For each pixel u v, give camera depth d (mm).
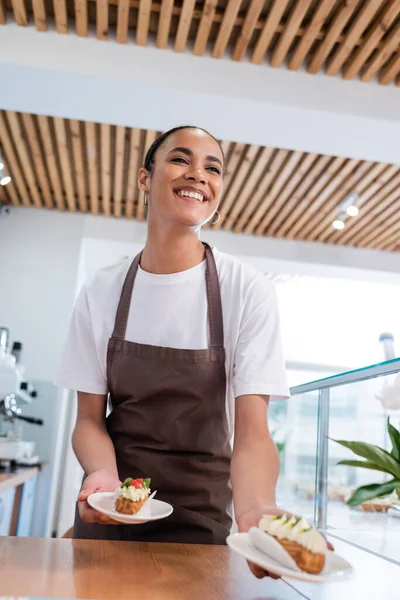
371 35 2947
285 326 6988
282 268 6152
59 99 3361
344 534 1624
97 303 1387
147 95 3262
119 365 1308
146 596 725
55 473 4961
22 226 5430
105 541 1023
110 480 1078
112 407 1407
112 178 4883
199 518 1200
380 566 1059
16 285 5281
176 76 3209
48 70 3084
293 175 4531
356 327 7043
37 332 5188
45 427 4898
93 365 1388
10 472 3176
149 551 970
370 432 1733
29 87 3252
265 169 4523
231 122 3523
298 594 794
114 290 1391
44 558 876
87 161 4617
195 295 1335
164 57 3221
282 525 779
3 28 3102
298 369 6898
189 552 983
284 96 3303
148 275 1353
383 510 1422
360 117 3371
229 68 3281
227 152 4289
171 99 3287
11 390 3154
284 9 2811
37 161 4516
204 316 1321
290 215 5320
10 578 760
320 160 4223
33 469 3488
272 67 3332
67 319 5246
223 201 5094
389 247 5984
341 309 7105
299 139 3705
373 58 3211
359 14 2834
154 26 3213
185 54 3250
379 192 4711
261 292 1313
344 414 1921
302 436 2256
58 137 4078
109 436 1335
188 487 1257
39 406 4961
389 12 2779
